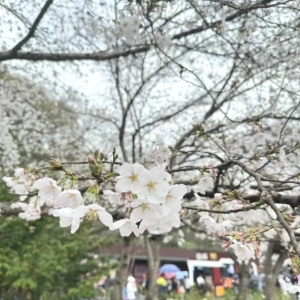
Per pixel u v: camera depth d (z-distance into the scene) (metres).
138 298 17.61
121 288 8.55
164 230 1.99
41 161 6.88
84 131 8.80
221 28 4.59
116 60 6.83
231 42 5.06
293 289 2.04
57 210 1.88
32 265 8.38
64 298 9.33
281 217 2.07
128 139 8.31
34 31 4.61
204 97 6.97
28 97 6.68
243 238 2.22
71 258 9.42
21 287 8.75
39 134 7.12
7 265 7.96
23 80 6.54
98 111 8.73
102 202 5.16
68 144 8.62
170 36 4.83
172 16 4.87
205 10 4.85
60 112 8.36
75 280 9.51
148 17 4.25
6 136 5.42
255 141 4.70
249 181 4.05
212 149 5.14
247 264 13.98
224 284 23.19
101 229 9.65
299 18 4.45
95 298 10.50
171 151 3.91
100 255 10.39
